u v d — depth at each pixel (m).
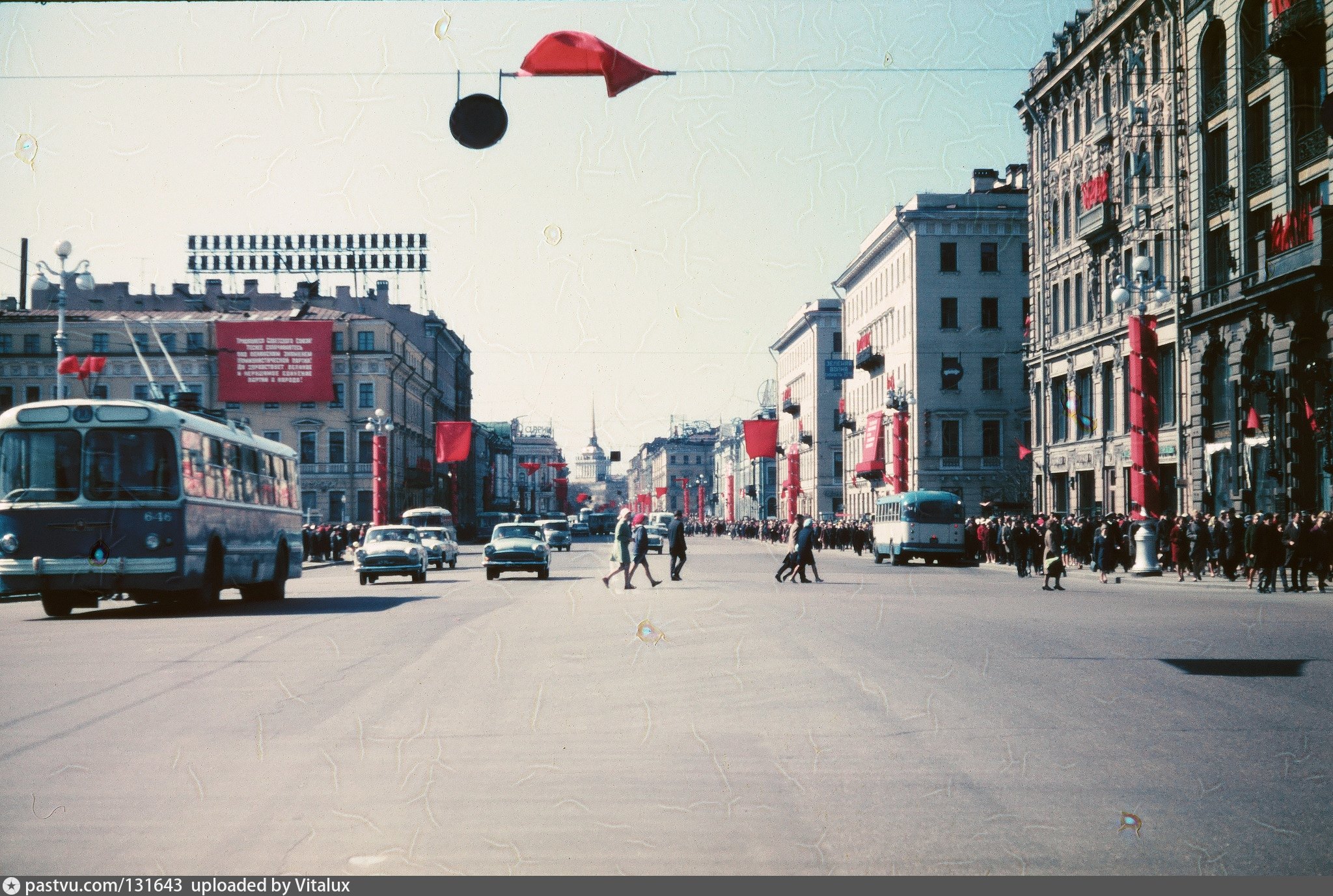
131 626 19.80
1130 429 48.31
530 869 5.55
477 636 17.17
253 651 15.20
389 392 83.38
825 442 105.69
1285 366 37.00
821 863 5.69
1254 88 39.44
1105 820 6.54
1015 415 75.88
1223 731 9.25
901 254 78.75
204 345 78.06
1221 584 32.78
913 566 50.94
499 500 152.38
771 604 24.36
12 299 83.31
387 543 36.97
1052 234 57.25
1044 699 10.94
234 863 5.64
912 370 76.19
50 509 22.02
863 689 11.57
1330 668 13.23
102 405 22.27
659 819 6.52
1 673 12.98
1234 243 40.53
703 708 10.41
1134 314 40.22
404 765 7.96
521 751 8.45
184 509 22.45
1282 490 36.94
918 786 7.36
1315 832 6.31
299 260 84.56
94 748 8.55
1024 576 38.75
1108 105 51.03
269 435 82.69
